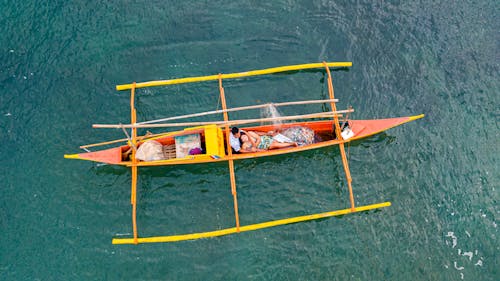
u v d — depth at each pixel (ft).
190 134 41.98
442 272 40.91
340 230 42.14
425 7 52.65
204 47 50.08
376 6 52.70
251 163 44.37
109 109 46.88
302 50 50.39
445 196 43.91
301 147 42.24
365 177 44.45
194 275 39.99
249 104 47.50
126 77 48.34
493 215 43.14
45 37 49.83
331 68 49.42
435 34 51.34
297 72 48.91
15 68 48.01
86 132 45.68
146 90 47.67
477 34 51.37
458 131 46.75
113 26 50.90
